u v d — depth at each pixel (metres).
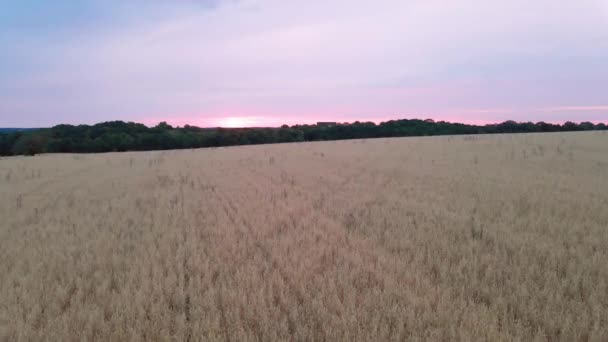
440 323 3.21
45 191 11.78
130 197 10.10
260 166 17.67
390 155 20.75
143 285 3.99
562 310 3.32
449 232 5.91
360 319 3.26
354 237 5.66
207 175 14.95
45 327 3.32
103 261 4.84
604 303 3.55
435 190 9.80
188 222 6.94
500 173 12.59
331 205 8.18
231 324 3.24
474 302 3.69
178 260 4.80
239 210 7.78
